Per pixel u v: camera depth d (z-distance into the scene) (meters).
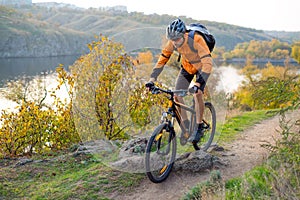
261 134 7.48
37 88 10.11
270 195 4.45
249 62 43.66
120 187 5.04
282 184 4.49
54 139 7.92
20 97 9.70
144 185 5.07
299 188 4.35
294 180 4.55
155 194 4.86
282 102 6.05
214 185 4.81
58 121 7.99
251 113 10.30
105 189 5.02
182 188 4.94
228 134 7.39
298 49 33.03
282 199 4.26
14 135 7.65
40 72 55.19
